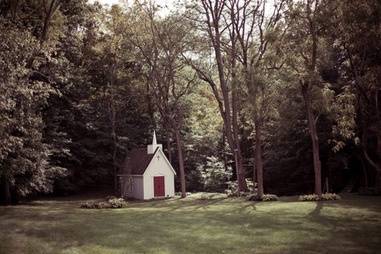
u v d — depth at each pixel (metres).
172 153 56.94
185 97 49.44
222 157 55.75
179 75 47.53
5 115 21.55
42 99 33.44
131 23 45.44
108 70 49.84
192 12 40.75
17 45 19.70
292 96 37.06
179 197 44.34
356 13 18.33
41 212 29.30
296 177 46.66
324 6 25.77
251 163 52.38
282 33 29.84
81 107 46.91
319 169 30.38
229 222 22.30
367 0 17.97
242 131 51.16
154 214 27.48
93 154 48.94
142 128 56.25
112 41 47.47
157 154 46.72
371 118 26.81
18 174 33.50
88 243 16.84
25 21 30.67
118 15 46.38
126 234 18.97
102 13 48.31
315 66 29.55
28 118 28.56
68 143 44.88
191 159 56.69
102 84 51.22
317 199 29.91
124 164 50.94
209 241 16.95
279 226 20.22
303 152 42.91
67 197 46.84
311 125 30.45
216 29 39.66
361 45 20.00
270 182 49.34
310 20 27.56
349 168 41.94
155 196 46.12
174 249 15.53
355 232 17.81
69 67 39.56
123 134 52.41
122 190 50.00
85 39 48.66
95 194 50.38
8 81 19.14
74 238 18.02
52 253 15.07
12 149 27.33
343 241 16.03
